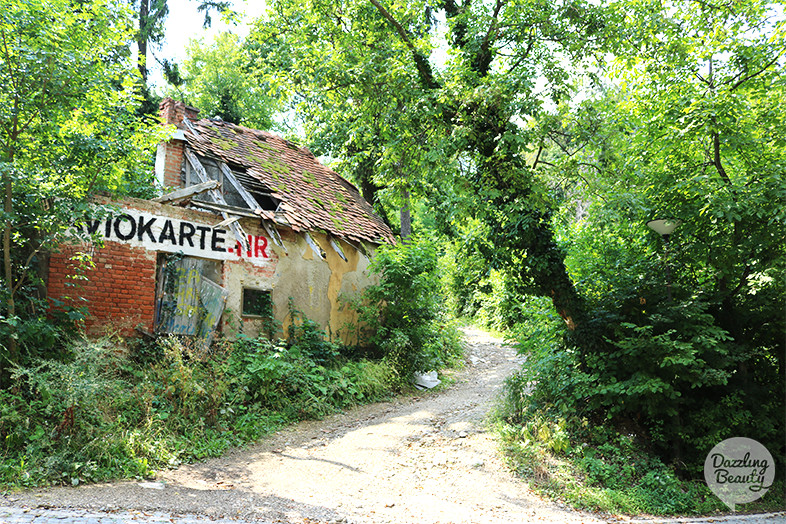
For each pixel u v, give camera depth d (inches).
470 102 366.6
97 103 322.7
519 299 450.0
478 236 426.3
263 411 383.6
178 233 422.6
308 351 468.8
